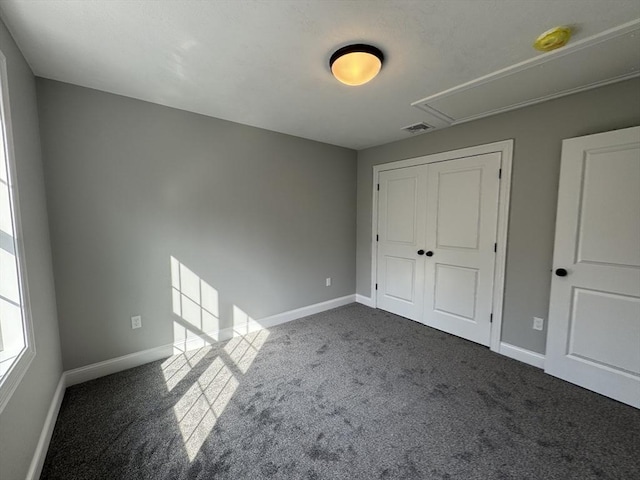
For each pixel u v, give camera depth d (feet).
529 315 7.97
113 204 7.21
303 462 4.77
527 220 7.89
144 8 4.17
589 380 6.70
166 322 8.21
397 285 11.73
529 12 4.27
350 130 10.00
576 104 6.92
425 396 6.49
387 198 11.84
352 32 4.75
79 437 5.26
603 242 6.39
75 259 6.77
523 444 5.14
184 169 8.27
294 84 6.57
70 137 6.57
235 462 4.77
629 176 6.01
